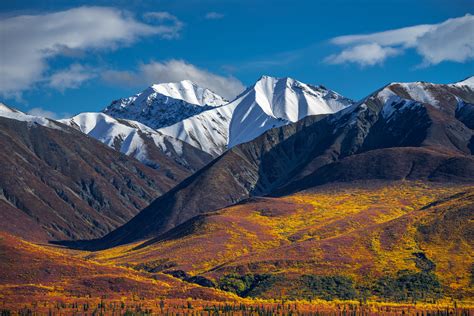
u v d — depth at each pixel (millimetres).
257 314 172000
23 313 161375
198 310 174000
